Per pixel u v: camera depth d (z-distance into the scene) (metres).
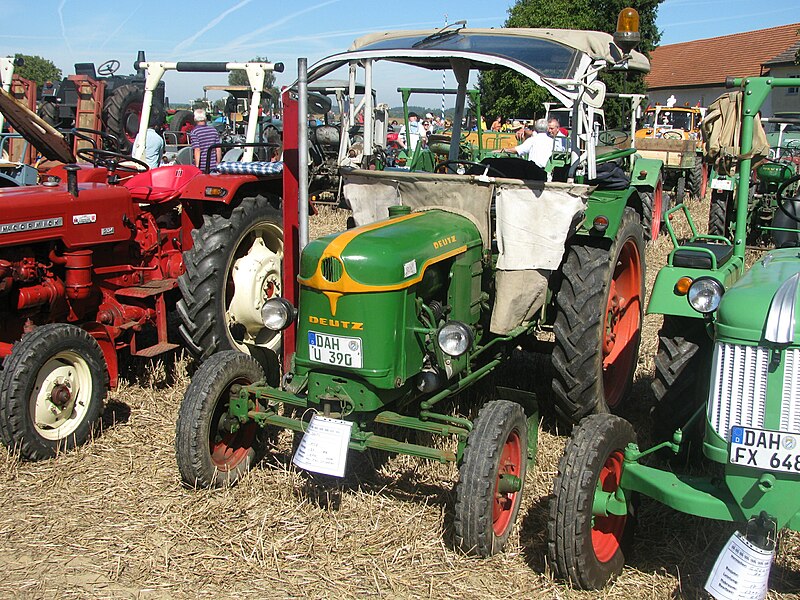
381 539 3.51
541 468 4.22
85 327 5.03
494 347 4.48
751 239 9.30
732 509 2.85
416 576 3.25
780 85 3.87
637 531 3.58
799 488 2.75
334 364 3.46
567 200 3.90
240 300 5.38
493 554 3.39
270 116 12.08
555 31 4.52
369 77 4.56
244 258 5.50
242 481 4.01
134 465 4.23
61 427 4.41
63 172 6.06
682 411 3.95
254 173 5.71
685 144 13.62
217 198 5.32
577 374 4.28
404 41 4.64
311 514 3.71
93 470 4.19
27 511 3.76
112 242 5.18
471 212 4.15
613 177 4.73
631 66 4.60
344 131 4.84
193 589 3.16
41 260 4.82
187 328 5.18
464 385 3.92
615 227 4.33
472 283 4.04
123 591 3.15
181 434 3.77
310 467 3.40
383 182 4.37
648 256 9.62
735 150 4.32
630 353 5.07
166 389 5.36
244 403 3.84
